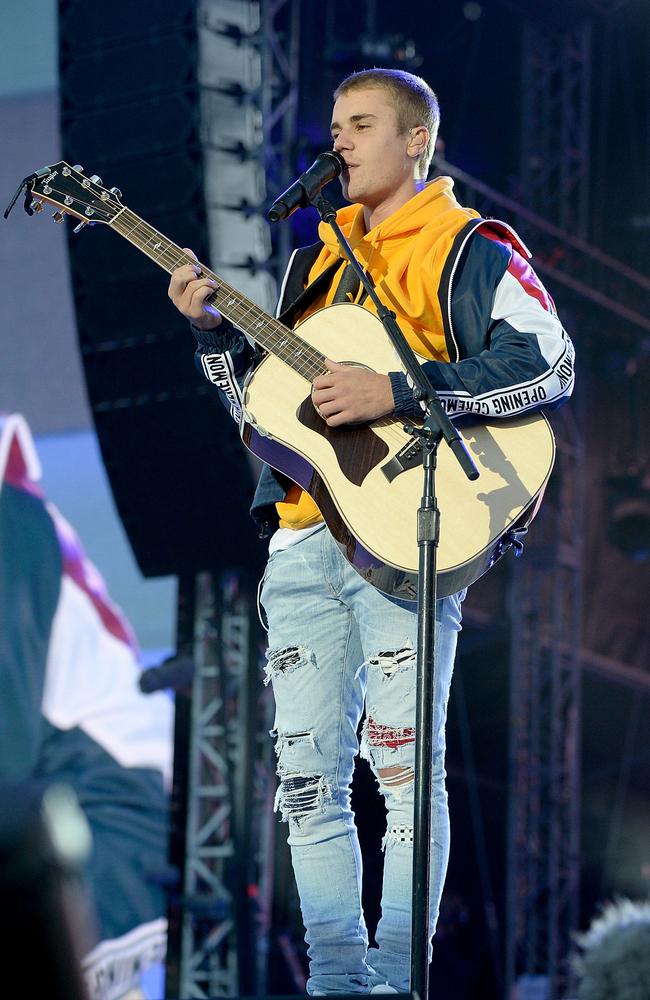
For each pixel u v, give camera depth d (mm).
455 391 5848
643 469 20219
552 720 19141
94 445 18547
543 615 19781
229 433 15242
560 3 19406
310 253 6770
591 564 20375
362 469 5910
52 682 17781
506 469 5922
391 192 6527
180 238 15367
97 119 15602
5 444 18672
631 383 20406
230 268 15492
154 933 17047
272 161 16156
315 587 6113
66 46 15758
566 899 18766
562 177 20016
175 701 16016
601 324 20203
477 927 18625
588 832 19875
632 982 4828
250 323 6227
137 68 15461
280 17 17109
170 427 15453
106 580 18297
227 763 15562
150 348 15422
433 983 18484
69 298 19031
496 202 19359
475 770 19203
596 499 20484
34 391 18953
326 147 16469
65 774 17469
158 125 15367
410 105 6527
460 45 19859
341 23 18344
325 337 6238
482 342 6148
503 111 20000
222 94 15492
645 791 19969
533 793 18875
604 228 20438
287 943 15844
